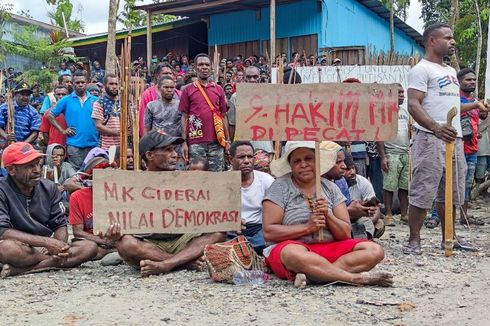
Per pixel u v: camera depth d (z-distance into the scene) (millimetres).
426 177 6500
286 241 5188
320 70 10141
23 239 5652
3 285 5328
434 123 6270
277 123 5328
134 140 5781
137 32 22547
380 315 4312
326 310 4422
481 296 4773
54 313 4449
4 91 14531
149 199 5648
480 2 20969
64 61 21109
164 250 5867
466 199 9133
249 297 4789
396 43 27328
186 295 4895
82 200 6297
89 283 5371
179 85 10789
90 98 9156
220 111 8477
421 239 7637
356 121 5379
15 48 20953
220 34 22906
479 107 7035
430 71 6453
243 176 6379
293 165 5355
